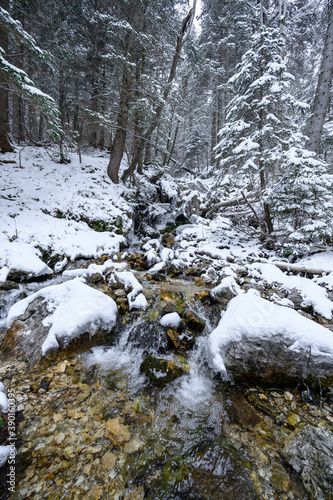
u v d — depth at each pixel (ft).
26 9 32.76
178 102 35.42
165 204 42.50
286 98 18.67
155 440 6.85
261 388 8.87
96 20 30.27
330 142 32.30
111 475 5.85
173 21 38.68
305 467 5.78
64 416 7.39
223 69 56.54
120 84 31.24
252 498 5.32
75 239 22.18
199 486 5.61
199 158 88.28
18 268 15.61
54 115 18.85
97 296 12.60
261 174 22.59
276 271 17.93
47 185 26.94
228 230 31.65
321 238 18.94
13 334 10.86
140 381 9.21
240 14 54.70
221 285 15.49
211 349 9.82
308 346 8.68
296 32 46.03
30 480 5.59
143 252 27.04
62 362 9.83
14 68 14.12
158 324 12.05
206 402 8.36
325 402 8.04
